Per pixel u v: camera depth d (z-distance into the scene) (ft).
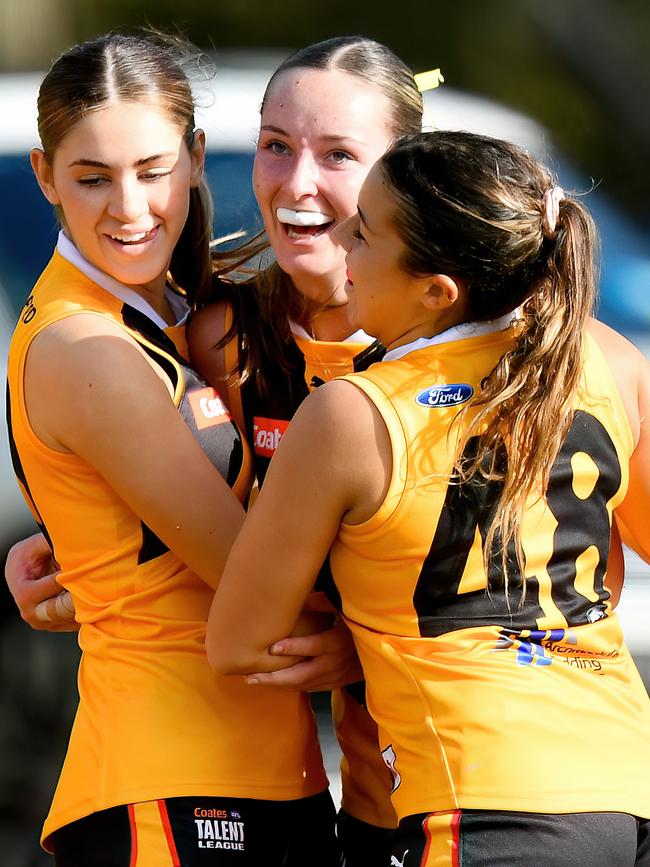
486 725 26.00
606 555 28.63
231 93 56.70
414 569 26.68
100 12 153.17
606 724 26.86
